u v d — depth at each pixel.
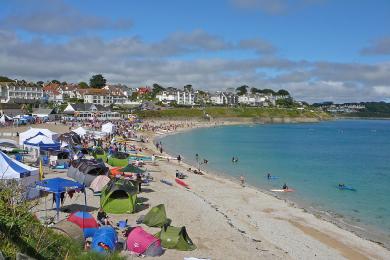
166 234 24.38
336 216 38.00
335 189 50.97
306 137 150.00
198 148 98.06
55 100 195.50
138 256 21.80
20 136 53.66
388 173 65.75
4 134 73.69
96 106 164.50
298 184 54.06
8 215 13.34
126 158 55.81
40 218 24.92
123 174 42.78
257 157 83.75
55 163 45.12
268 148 103.69
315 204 42.75
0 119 99.75
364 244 29.95
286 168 69.12
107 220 26.28
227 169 65.94
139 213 30.72
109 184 31.45
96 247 19.89
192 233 27.61
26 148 51.34
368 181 57.84
